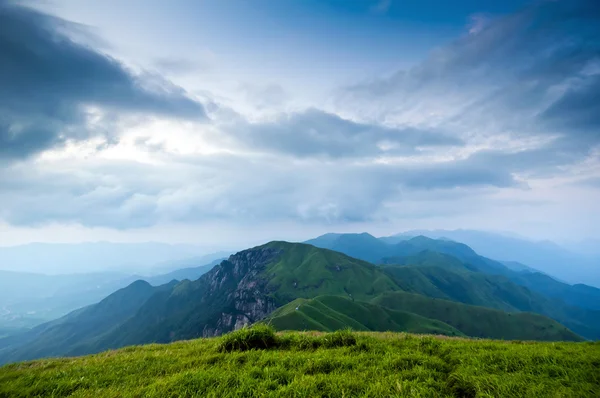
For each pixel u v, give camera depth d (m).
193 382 8.15
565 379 7.39
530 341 14.35
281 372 8.53
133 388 8.36
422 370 8.34
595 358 8.73
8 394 8.68
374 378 7.88
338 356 9.89
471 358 9.20
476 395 6.75
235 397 7.22
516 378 7.41
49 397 8.45
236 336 12.02
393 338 13.41
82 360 12.95
